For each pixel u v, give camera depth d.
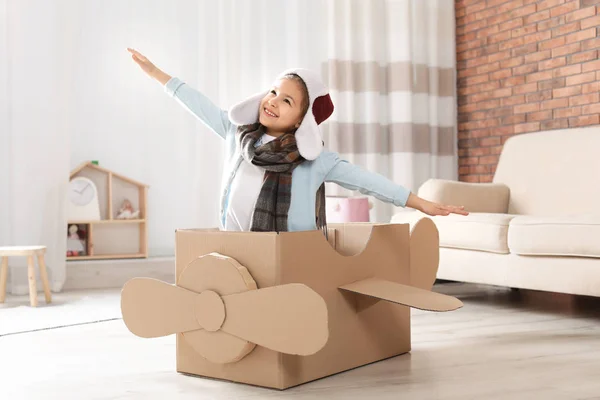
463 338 2.21
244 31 4.08
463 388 1.60
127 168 4.41
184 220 4.48
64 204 3.56
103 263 3.91
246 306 1.57
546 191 3.34
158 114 4.44
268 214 1.74
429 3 4.39
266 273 1.57
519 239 2.63
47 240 3.50
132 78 4.39
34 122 3.48
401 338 1.97
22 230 3.46
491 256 2.79
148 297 1.71
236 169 1.82
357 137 4.23
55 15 3.52
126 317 1.74
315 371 1.67
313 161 1.80
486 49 4.25
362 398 1.52
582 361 1.89
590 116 3.54
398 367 1.81
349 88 4.15
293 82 1.79
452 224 2.93
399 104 4.27
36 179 3.48
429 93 4.41
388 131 4.32
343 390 1.58
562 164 3.32
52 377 1.75
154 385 1.65
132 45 4.38
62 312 2.85
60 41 3.53
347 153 4.17
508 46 4.07
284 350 1.52
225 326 1.60
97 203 4.20
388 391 1.58
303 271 1.62
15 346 2.15
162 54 4.39
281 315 1.52
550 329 2.37
